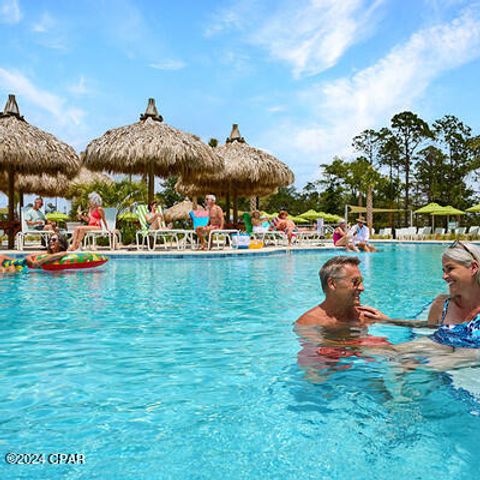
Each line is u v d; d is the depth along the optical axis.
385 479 1.18
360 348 2.32
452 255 2.24
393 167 53.75
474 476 1.18
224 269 7.81
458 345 2.21
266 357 2.30
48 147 12.43
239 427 1.50
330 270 2.74
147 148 12.62
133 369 2.18
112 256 9.79
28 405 1.72
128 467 1.27
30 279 6.23
